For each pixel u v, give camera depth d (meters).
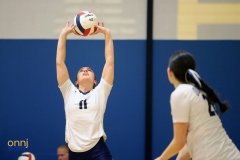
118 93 11.36
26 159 11.30
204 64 11.37
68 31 8.02
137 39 11.38
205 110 5.97
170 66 6.21
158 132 11.37
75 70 11.38
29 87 11.38
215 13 11.40
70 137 7.45
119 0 11.38
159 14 11.37
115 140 11.34
